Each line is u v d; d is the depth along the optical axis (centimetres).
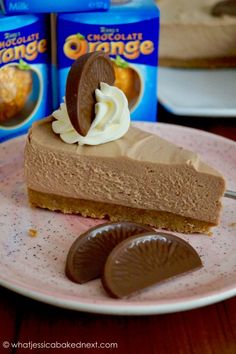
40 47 43
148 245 32
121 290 29
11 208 37
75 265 31
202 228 36
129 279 30
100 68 36
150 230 34
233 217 37
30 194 37
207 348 29
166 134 44
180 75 55
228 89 52
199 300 28
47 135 37
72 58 43
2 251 33
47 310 30
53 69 44
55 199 37
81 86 34
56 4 41
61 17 41
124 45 43
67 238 35
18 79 43
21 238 35
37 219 37
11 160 41
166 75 55
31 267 32
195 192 35
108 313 28
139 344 29
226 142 43
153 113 46
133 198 36
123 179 36
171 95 50
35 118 45
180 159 35
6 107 43
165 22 55
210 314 30
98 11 42
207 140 44
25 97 44
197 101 49
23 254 33
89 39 42
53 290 29
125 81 44
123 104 36
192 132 44
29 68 43
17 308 31
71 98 34
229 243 35
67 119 36
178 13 57
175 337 29
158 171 35
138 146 36
